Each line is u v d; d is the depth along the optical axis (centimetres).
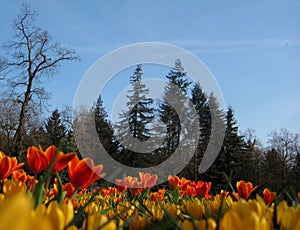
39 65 2570
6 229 28
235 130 3569
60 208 75
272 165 3862
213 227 77
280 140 4622
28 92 2556
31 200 132
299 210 97
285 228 98
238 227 63
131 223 132
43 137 2627
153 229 117
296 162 4084
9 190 153
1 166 210
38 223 37
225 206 165
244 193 266
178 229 107
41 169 161
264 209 120
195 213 144
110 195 537
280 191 219
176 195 454
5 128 2602
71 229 77
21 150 2511
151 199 376
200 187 449
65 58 2608
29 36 2569
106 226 70
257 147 4184
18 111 2619
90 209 189
